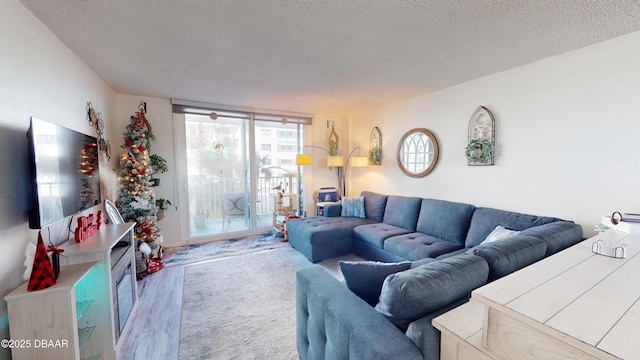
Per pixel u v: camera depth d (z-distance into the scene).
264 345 1.82
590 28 1.87
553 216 2.42
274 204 4.64
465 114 3.12
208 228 4.30
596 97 2.14
